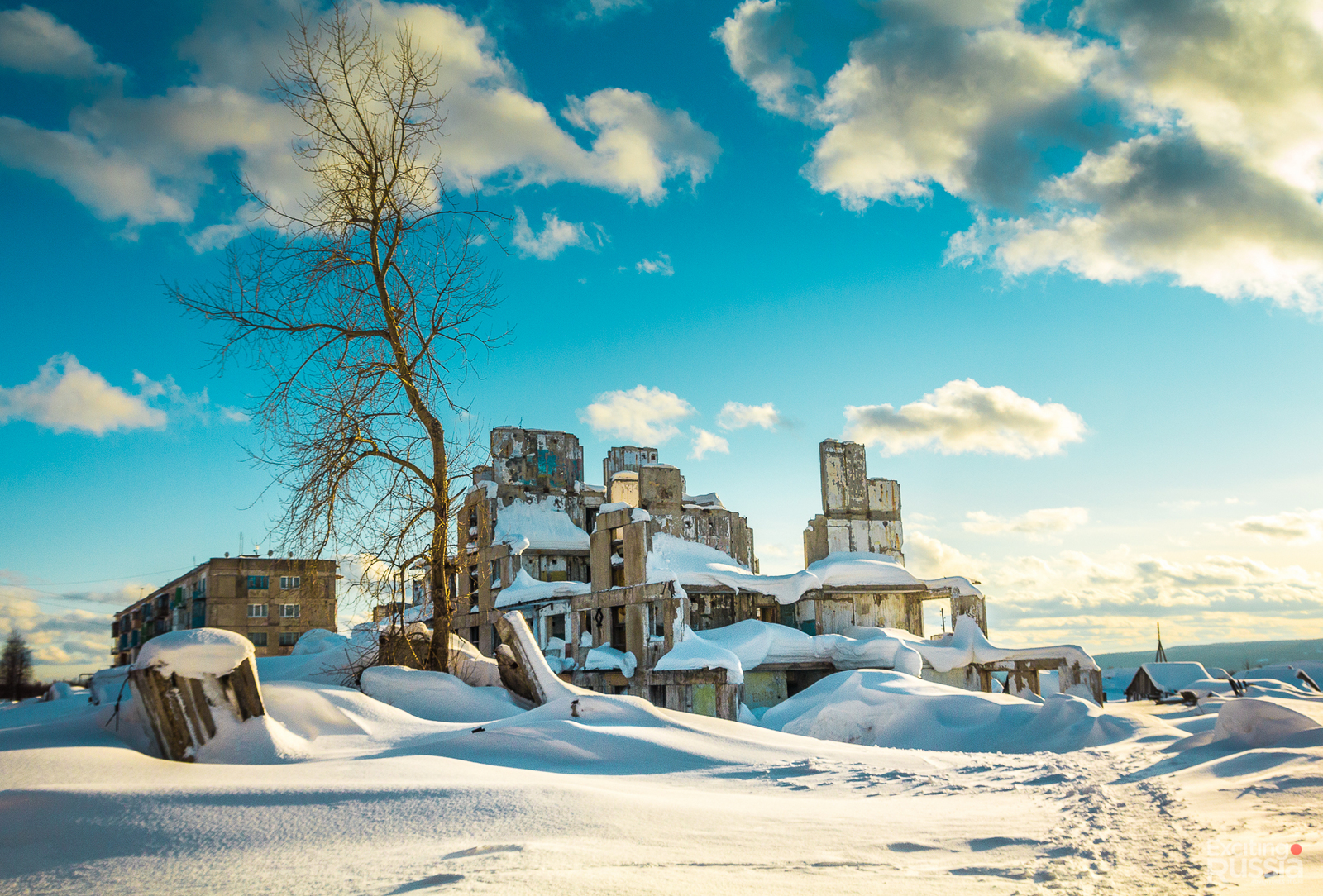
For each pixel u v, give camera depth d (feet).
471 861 21.86
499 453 160.25
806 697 96.22
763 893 18.49
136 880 22.39
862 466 167.53
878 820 27.96
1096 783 36.99
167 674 40.75
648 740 44.27
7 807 26.78
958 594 145.07
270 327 60.70
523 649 61.72
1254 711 45.55
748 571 146.30
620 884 19.11
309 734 45.57
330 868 22.57
